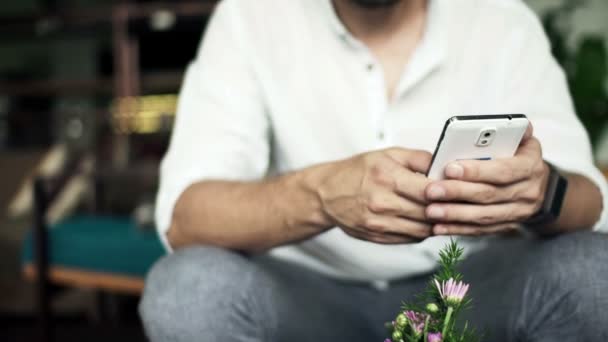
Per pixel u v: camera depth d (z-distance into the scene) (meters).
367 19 1.08
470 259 1.02
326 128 1.10
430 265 1.08
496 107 1.09
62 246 2.52
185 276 0.85
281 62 1.10
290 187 0.86
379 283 1.10
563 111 1.06
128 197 3.43
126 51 6.43
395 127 1.08
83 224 2.82
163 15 6.27
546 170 0.85
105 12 6.86
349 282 1.11
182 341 0.85
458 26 1.08
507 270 0.91
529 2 3.76
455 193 0.75
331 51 1.08
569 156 1.02
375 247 1.06
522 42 1.10
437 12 1.05
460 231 0.78
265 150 1.12
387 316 1.10
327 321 1.00
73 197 3.22
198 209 0.92
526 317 0.85
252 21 1.12
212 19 1.17
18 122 6.87
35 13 7.21
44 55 8.38
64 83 7.09
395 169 0.77
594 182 0.98
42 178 2.52
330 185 0.82
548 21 3.10
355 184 0.79
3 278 3.11
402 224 0.78
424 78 1.06
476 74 1.09
